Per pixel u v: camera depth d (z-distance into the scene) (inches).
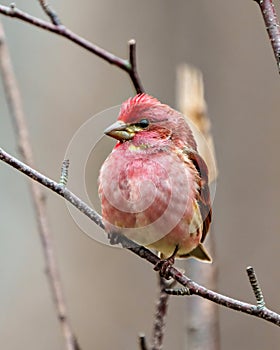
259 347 499.2
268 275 519.5
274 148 543.5
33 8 625.6
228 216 535.8
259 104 556.7
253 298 516.4
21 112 303.1
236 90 563.8
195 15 589.6
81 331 534.9
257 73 562.6
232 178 543.5
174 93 586.9
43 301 554.3
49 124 592.7
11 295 556.7
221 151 552.1
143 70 594.6
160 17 600.1
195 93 320.5
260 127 551.2
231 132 555.2
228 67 570.3
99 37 608.4
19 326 543.2
